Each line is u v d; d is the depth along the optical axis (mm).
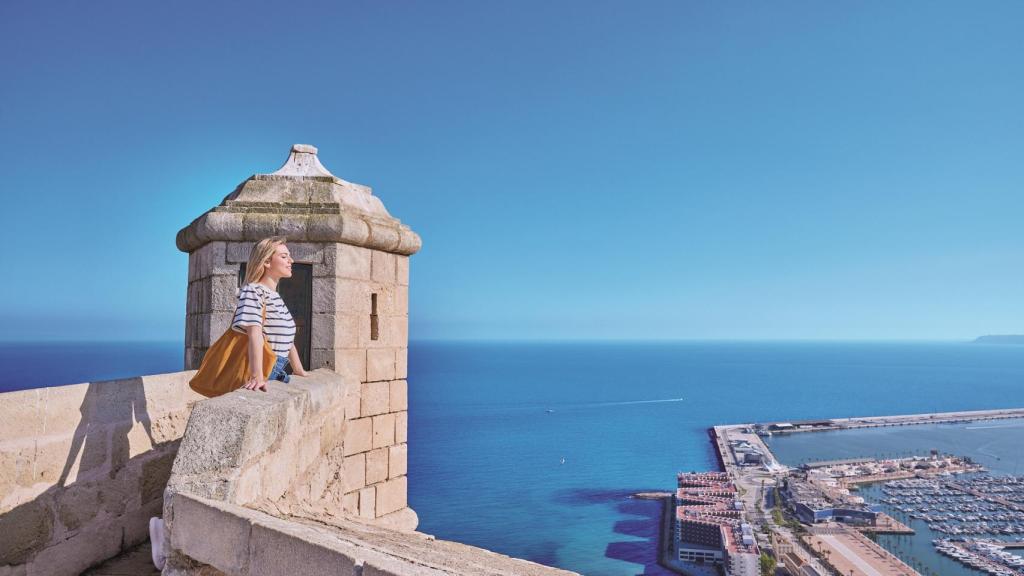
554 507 89750
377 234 7492
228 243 7027
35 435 3738
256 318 4242
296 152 7816
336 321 7020
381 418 7773
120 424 4457
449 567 2896
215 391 4309
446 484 103062
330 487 5484
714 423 179125
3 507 3518
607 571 65562
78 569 4043
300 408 4281
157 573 4113
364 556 2219
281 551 2439
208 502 2768
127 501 4512
